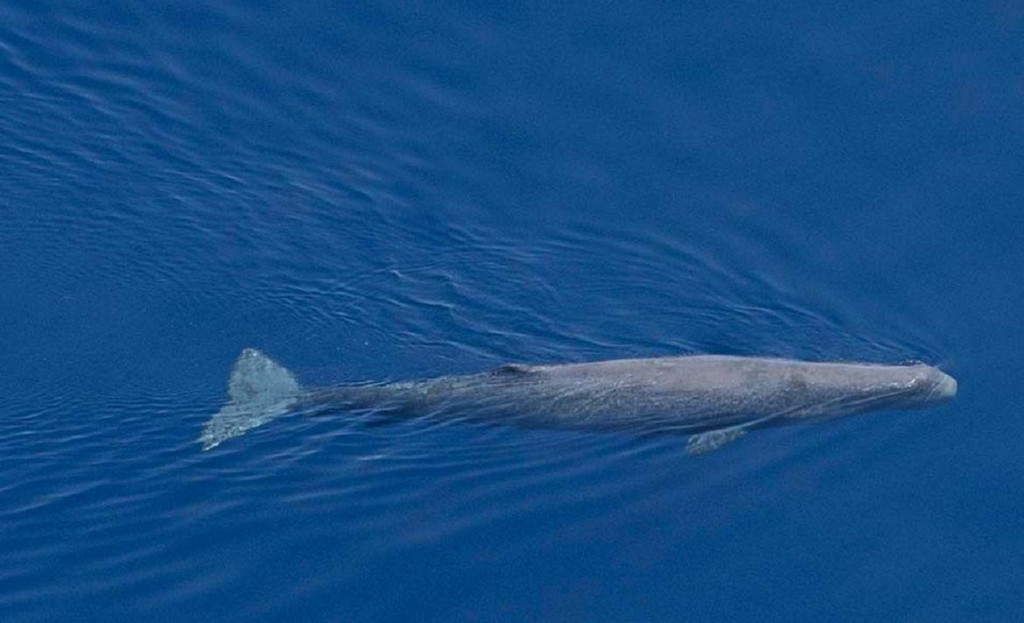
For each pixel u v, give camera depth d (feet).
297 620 116.57
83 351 144.36
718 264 153.89
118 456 132.05
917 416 138.10
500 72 168.96
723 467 132.05
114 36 169.48
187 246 154.81
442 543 123.54
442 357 145.69
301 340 147.33
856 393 138.51
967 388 141.38
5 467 130.31
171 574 120.26
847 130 164.04
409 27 172.65
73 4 171.42
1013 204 157.99
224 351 145.79
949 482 131.75
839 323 148.56
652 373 137.28
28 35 168.04
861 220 156.97
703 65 169.48
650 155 162.50
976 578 123.24
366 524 125.29
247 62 168.76
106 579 119.85
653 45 171.12
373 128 164.35
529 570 121.70
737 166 161.48
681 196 159.22
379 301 151.43
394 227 157.48
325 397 138.92
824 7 173.99
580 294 152.35
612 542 124.36
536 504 127.65
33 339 144.87
